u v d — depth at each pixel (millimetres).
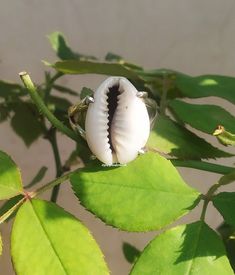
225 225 111
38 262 74
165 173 79
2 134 155
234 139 75
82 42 149
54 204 78
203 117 94
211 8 147
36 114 123
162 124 90
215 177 155
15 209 80
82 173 79
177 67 150
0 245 76
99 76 149
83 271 74
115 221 75
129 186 78
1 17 148
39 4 147
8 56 150
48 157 156
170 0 147
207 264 75
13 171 80
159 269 74
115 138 73
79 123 78
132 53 149
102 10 148
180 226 77
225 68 150
